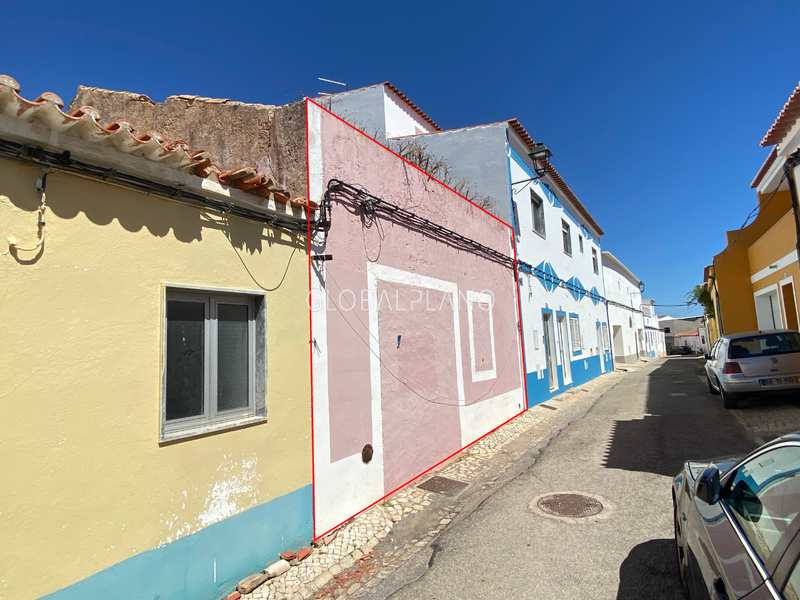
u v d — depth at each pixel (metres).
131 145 2.95
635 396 12.01
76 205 2.84
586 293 18.14
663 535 3.97
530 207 12.48
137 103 6.93
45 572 2.54
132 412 3.02
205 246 3.62
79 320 2.79
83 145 2.80
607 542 3.95
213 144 6.10
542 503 4.99
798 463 1.97
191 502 3.34
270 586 3.67
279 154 5.15
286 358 4.27
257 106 5.78
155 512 3.10
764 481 2.18
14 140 2.55
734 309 13.88
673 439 7.01
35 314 2.61
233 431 3.70
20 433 2.50
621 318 25.97
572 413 10.36
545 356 12.41
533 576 3.54
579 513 4.62
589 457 6.57
